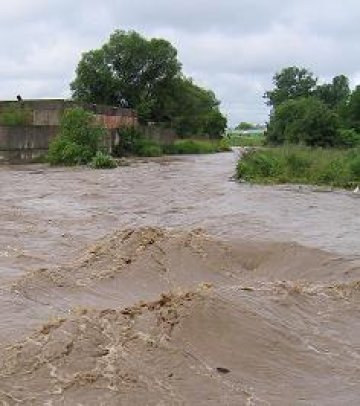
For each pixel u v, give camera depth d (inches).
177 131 3063.5
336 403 255.6
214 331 299.6
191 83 3299.7
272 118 2471.7
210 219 721.6
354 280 436.5
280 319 334.0
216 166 1692.9
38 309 366.6
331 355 303.1
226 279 446.0
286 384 270.2
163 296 328.2
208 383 262.5
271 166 1238.3
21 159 1669.5
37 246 558.3
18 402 241.3
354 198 925.8
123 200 904.9
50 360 270.1
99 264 454.0
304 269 480.1
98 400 244.2
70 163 1642.5
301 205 842.8
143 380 259.0
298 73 3383.4
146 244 478.0
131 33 2886.3
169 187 1092.5
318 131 1964.8
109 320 303.0
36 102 1903.3
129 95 2888.8
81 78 2859.3
